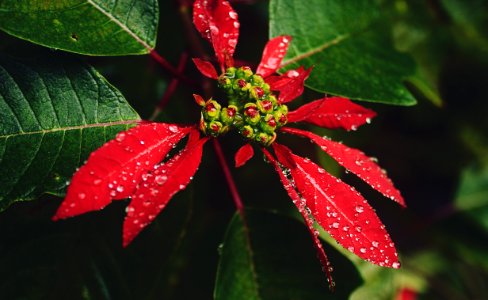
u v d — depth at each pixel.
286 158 0.24
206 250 0.31
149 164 0.22
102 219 0.27
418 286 0.39
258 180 0.33
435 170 0.40
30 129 0.24
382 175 0.25
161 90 0.32
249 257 0.27
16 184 0.23
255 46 0.35
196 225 0.31
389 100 0.28
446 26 0.37
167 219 0.27
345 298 0.27
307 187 0.23
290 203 0.33
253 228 0.28
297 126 0.32
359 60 0.29
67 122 0.24
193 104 0.31
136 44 0.26
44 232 0.27
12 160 0.23
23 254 0.26
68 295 0.26
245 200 0.33
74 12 0.25
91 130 0.24
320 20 0.29
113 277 0.27
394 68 0.29
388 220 0.39
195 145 0.23
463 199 0.40
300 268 0.27
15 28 0.24
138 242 0.27
